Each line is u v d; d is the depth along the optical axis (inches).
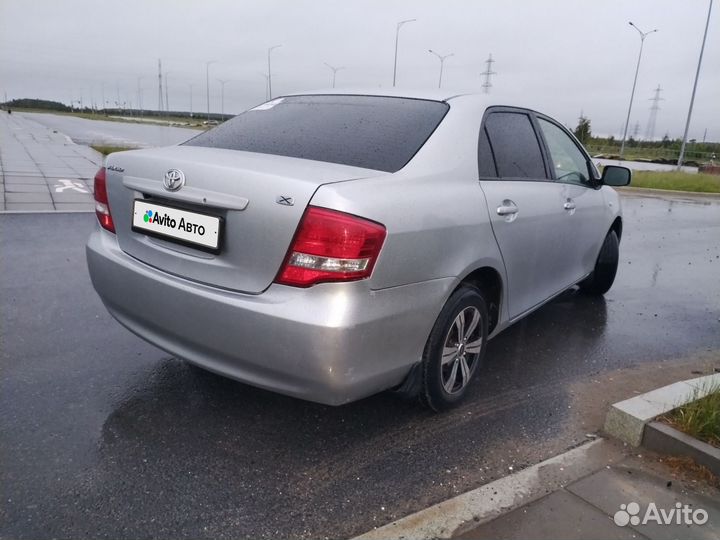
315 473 102.8
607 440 116.9
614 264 218.1
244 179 97.1
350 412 123.4
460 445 114.0
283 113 136.3
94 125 2170.3
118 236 118.8
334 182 95.4
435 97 133.2
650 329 192.4
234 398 126.6
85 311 172.4
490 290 134.8
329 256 90.8
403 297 100.7
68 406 120.3
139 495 94.6
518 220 133.0
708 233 414.9
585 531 90.0
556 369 154.6
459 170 118.8
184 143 135.3
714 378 131.9
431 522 90.6
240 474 101.4
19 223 280.4
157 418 117.5
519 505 95.4
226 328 97.9
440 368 115.9
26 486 95.1
